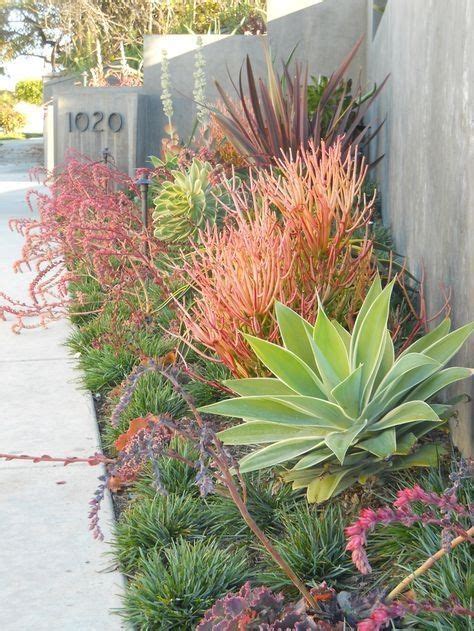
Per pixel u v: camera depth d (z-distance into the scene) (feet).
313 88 29.86
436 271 14.94
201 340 12.87
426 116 16.51
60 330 21.01
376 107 31.58
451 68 13.53
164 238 19.83
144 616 8.84
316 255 13.41
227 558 9.64
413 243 18.42
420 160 17.39
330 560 9.66
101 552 10.37
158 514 10.56
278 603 8.09
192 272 14.26
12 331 20.52
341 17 41.27
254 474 12.02
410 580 7.97
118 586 9.61
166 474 11.69
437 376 11.21
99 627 8.81
